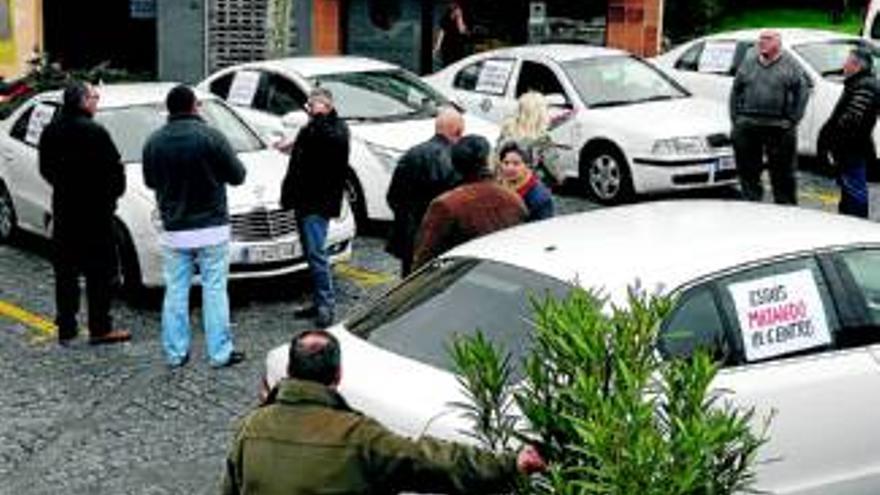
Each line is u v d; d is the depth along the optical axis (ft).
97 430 30.83
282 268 40.52
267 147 45.19
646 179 52.80
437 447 16.81
